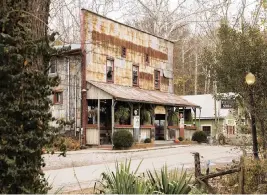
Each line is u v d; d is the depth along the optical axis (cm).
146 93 2981
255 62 1027
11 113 512
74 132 2536
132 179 602
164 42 3412
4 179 512
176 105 3092
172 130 3194
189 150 2466
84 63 2534
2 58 513
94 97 2512
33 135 522
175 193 619
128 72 2925
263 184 831
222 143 3077
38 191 544
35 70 537
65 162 1719
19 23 533
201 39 5222
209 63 1151
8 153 512
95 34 2619
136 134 2698
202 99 4172
